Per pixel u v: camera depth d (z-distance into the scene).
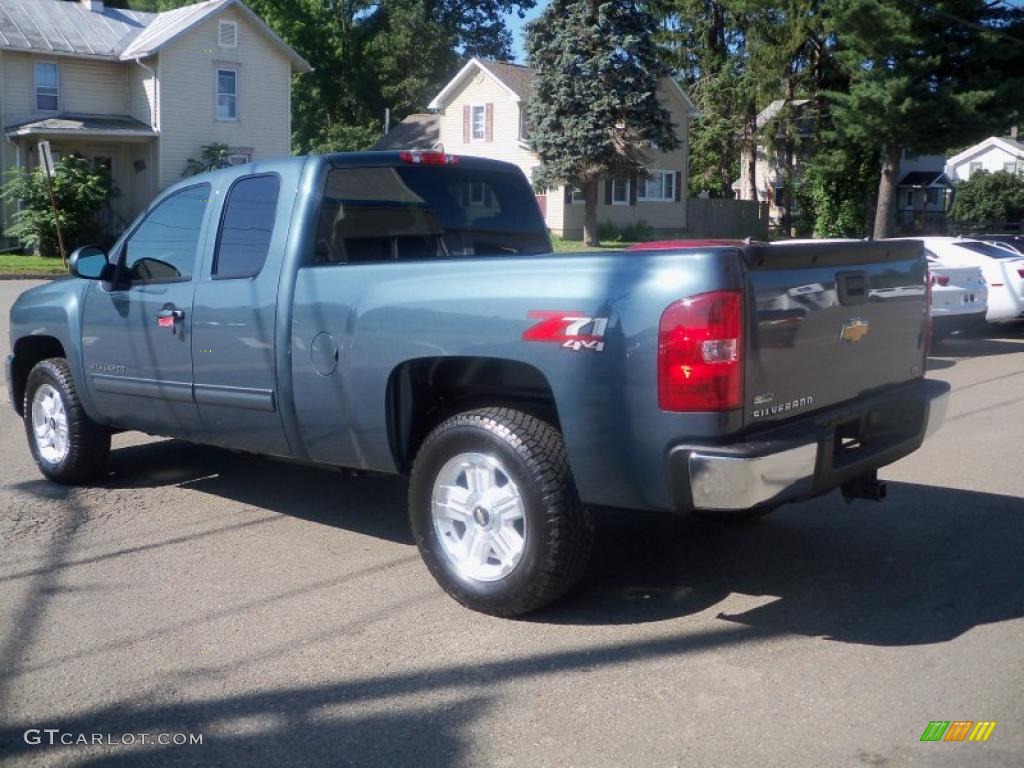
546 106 34.16
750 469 4.14
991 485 7.18
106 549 5.88
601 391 4.37
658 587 5.23
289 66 37.41
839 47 39.12
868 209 43.06
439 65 59.34
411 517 5.06
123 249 6.59
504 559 4.75
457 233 6.27
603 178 34.31
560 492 4.57
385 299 5.02
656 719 3.85
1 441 8.63
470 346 4.71
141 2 56.06
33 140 33.62
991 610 4.87
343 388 5.22
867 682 4.12
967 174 55.41
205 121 35.59
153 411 6.37
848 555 5.69
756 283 4.31
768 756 3.58
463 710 3.94
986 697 3.98
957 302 14.21
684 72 48.28
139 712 3.97
